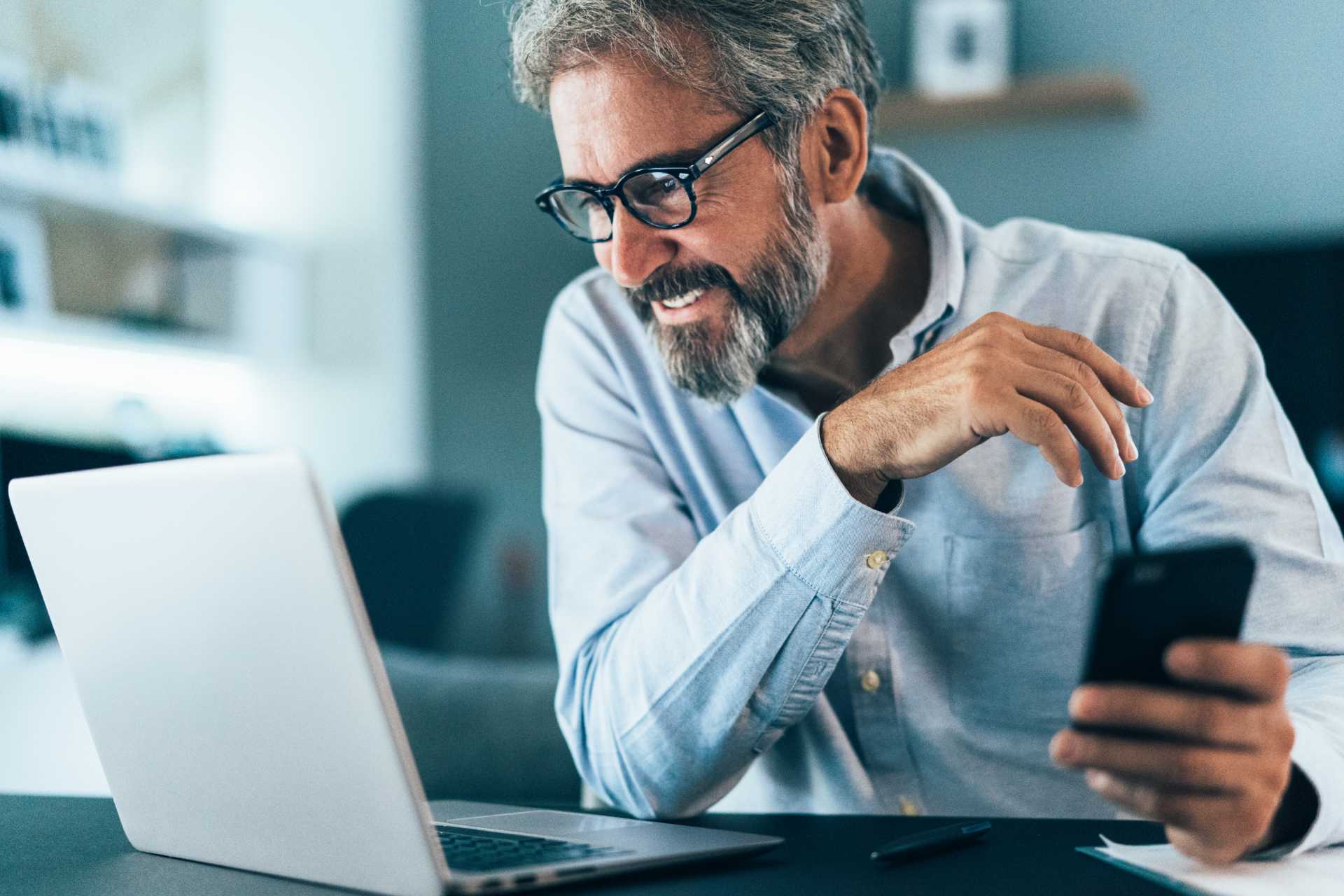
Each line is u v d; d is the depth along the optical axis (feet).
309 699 2.23
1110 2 12.00
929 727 3.91
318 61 13.93
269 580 2.19
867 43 3.87
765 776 4.08
